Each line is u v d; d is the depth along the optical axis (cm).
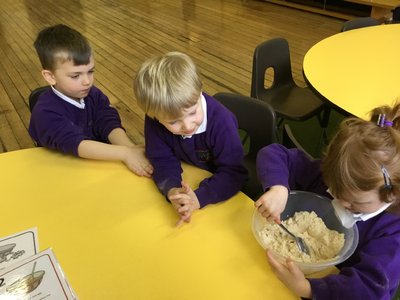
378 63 164
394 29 208
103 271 75
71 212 90
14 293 70
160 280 72
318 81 151
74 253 79
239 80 318
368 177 66
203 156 111
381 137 68
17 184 100
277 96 210
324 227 83
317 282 67
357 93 140
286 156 100
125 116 275
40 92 150
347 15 443
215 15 495
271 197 83
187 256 77
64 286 72
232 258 76
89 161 109
